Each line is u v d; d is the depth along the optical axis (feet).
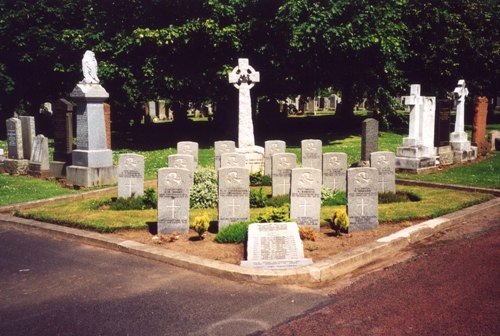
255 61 98.48
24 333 21.99
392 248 32.99
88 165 56.24
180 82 93.45
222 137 112.68
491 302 23.53
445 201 44.73
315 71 102.42
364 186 36.73
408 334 20.77
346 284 27.22
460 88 73.41
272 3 92.89
